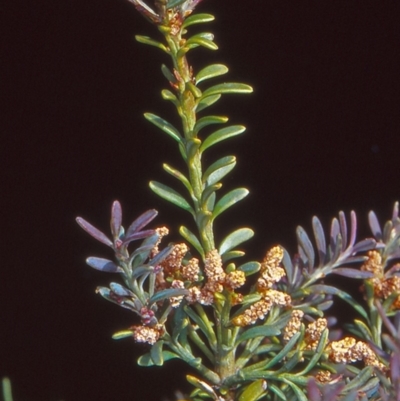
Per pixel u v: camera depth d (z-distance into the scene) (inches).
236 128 18.0
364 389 17.1
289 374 17.6
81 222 17.3
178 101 17.9
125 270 17.5
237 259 42.6
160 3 17.8
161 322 17.8
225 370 18.0
